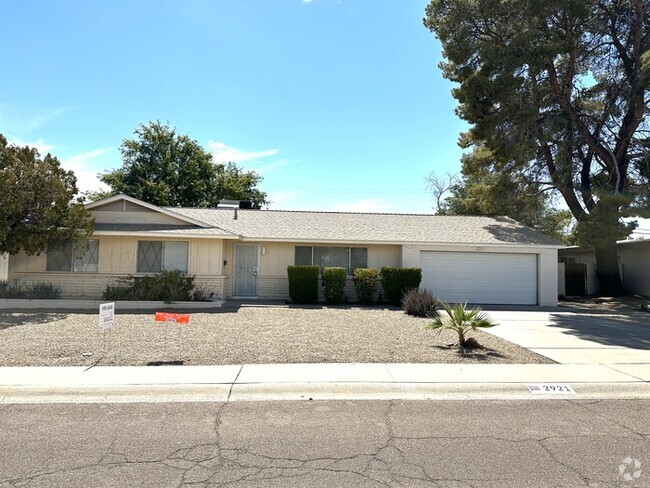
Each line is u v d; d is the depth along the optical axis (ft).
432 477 13.39
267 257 65.16
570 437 16.66
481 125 68.23
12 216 50.24
